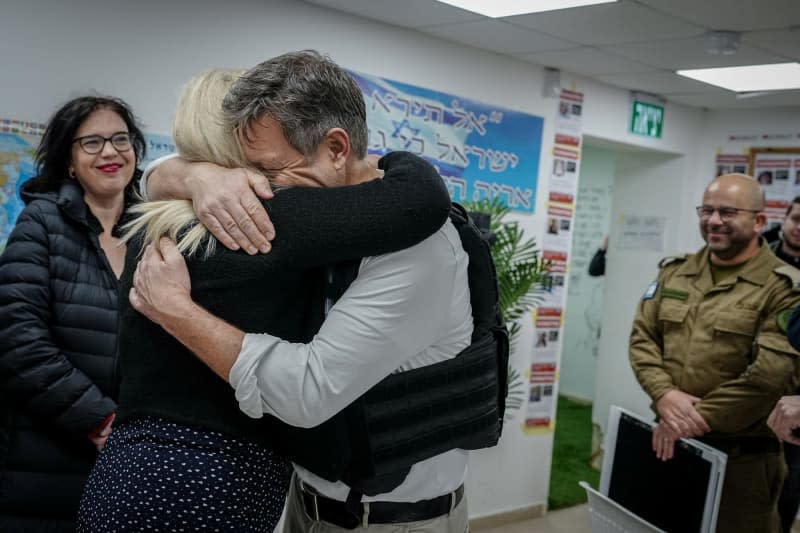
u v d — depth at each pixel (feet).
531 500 13.64
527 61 12.62
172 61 8.96
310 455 3.16
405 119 11.18
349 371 2.93
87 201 6.63
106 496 2.99
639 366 9.07
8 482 6.01
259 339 2.90
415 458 3.42
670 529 7.82
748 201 8.36
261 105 3.04
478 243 3.71
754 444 8.21
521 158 12.80
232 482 2.99
